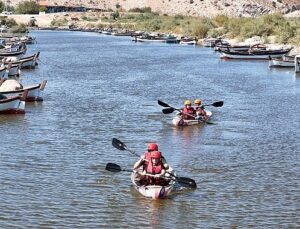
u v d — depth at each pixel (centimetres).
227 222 3088
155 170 3538
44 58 13325
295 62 10112
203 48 17588
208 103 6869
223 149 4612
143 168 3603
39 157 4297
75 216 3133
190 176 3869
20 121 5656
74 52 15425
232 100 7100
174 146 4709
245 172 3975
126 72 10238
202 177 3850
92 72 10219
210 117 5891
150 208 3272
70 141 4834
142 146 4700
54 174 3872
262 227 3027
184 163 4194
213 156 4394
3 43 15588
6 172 3891
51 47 17525
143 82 8781
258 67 11506
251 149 4619
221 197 3459
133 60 12900
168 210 3247
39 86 6831
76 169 3997
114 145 4056
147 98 7181
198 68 11138
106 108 6425
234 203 3362
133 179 3600
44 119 5772
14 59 10831
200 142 4850
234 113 6206
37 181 3709
